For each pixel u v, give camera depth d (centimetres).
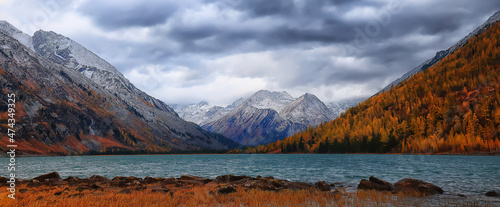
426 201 2417
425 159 12694
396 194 2822
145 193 2848
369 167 7806
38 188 3328
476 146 17238
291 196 2564
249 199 2417
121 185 3550
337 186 3769
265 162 12238
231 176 4078
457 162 9969
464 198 2611
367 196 2684
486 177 4744
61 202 2245
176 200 2416
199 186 3519
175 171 7488
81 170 8225
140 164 12131
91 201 2312
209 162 13625
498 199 2564
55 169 8756
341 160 12812
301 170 7038
